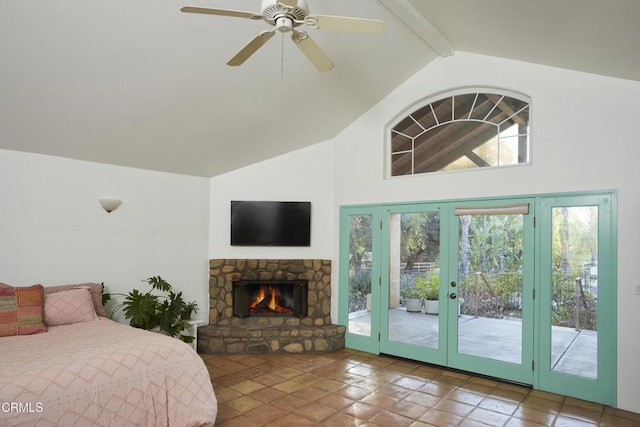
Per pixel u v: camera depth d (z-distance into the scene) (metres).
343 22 2.29
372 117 5.25
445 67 4.65
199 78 3.58
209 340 5.00
